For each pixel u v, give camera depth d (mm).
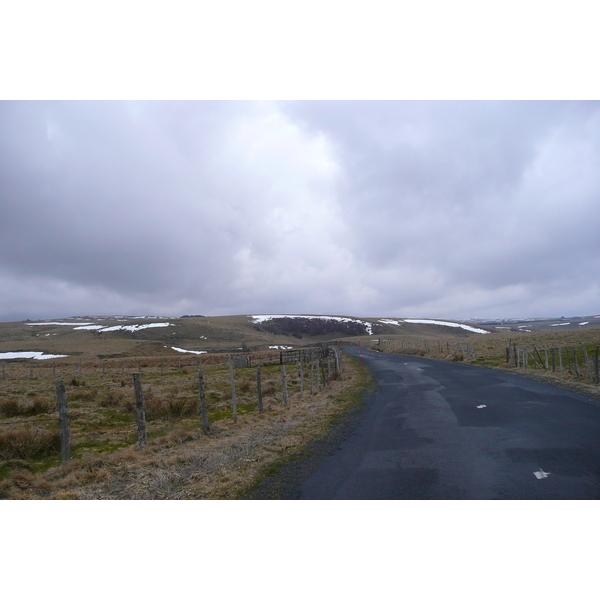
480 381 18828
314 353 21281
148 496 6473
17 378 26766
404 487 6258
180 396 18422
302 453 8555
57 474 7715
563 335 50125
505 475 6457
